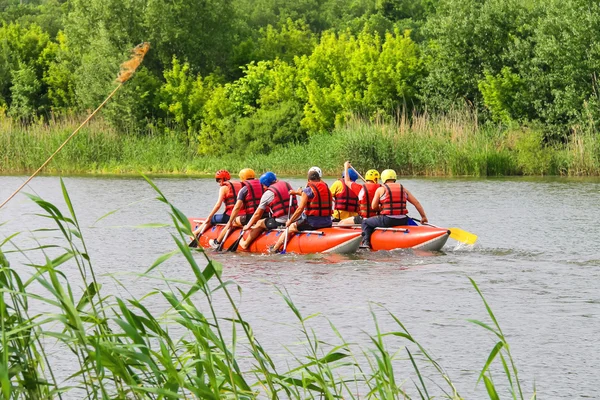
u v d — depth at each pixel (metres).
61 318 5.67
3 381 5.32
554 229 23.58
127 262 18.36
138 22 72.56
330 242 19.20
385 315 12.91
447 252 19.70
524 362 10.41
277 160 52.91
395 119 62.47
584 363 10.34
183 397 6.10
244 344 11.21
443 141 50.00
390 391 6.56
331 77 64.81
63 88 71.44
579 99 53.75
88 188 39.88
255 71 67.06
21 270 16.86
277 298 14.26
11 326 6.07
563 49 55.31
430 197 34.28
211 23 74.81
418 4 106.38
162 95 65.75
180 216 6.02
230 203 21.05
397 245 19.58
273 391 6.37
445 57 61.84
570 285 15.48
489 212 28.22
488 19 60.66
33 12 121.00
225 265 18.14
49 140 54.28
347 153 49.91
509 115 57.47
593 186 40.06
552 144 54.44
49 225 25.36
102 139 56.19
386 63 62.78
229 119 60.72
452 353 10.82
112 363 5.84
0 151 53.31
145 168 54.91
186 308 6.17
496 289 15.07
